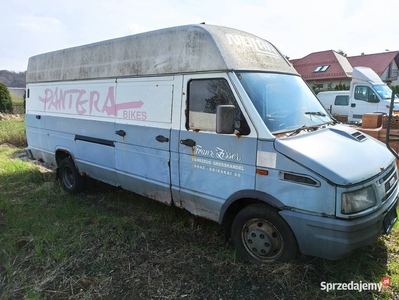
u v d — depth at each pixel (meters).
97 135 5.16
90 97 5.23
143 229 4.43
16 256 3.81
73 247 3.94
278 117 3.48
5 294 3.16
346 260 3.47
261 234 3.37
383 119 6.60
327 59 30.61
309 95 4.32
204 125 3.67
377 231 3.01
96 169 5.31
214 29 3.67
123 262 3.67
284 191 3.07
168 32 4.00
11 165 8.07
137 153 4.50
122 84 4.64
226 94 3.46
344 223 2.79
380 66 30.91
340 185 2.78
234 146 3.39
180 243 4.05
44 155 6.64
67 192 6.12
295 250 3.17
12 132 12.88
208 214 3.81
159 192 4.33
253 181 3.29
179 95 3.89
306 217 2.95
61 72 5.84
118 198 5.67
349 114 14.50
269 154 3.14
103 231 4.37
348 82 28.12
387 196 3.25
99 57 5.02
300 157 2.96
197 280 3.30
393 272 3.30
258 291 3.10
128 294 3.14
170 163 4.07
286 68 4.24
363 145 3.55
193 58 3.73
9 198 5.83
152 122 4.24
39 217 4.88
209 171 3.66
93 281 3.34
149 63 4.23
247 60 3.67
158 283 3.28
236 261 3.57
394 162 3.67
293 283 3.15
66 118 5.80
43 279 3.38
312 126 3.71
